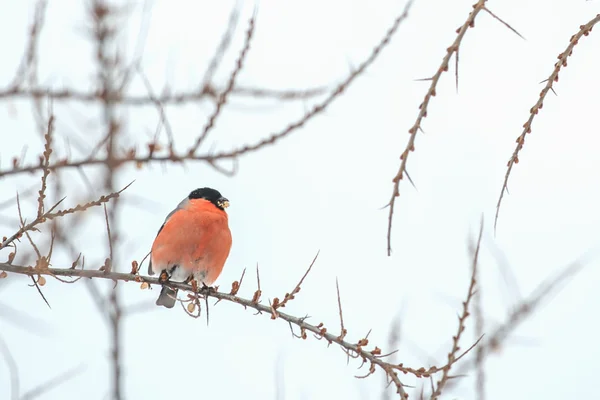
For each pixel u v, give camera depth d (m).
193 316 8.31
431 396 6.67
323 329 7.49
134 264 8.45
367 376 7.10
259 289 7.97
